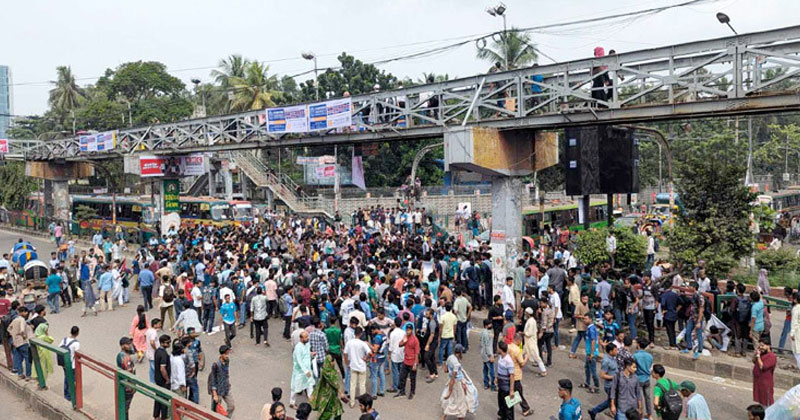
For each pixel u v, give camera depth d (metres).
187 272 19.41
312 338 11.81
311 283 16.73
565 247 22.41
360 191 43.06
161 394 8.70
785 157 56.59
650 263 21.02
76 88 77.56
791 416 7.38
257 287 16.00
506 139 17.42
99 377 13.43
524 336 13.06
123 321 18.81
